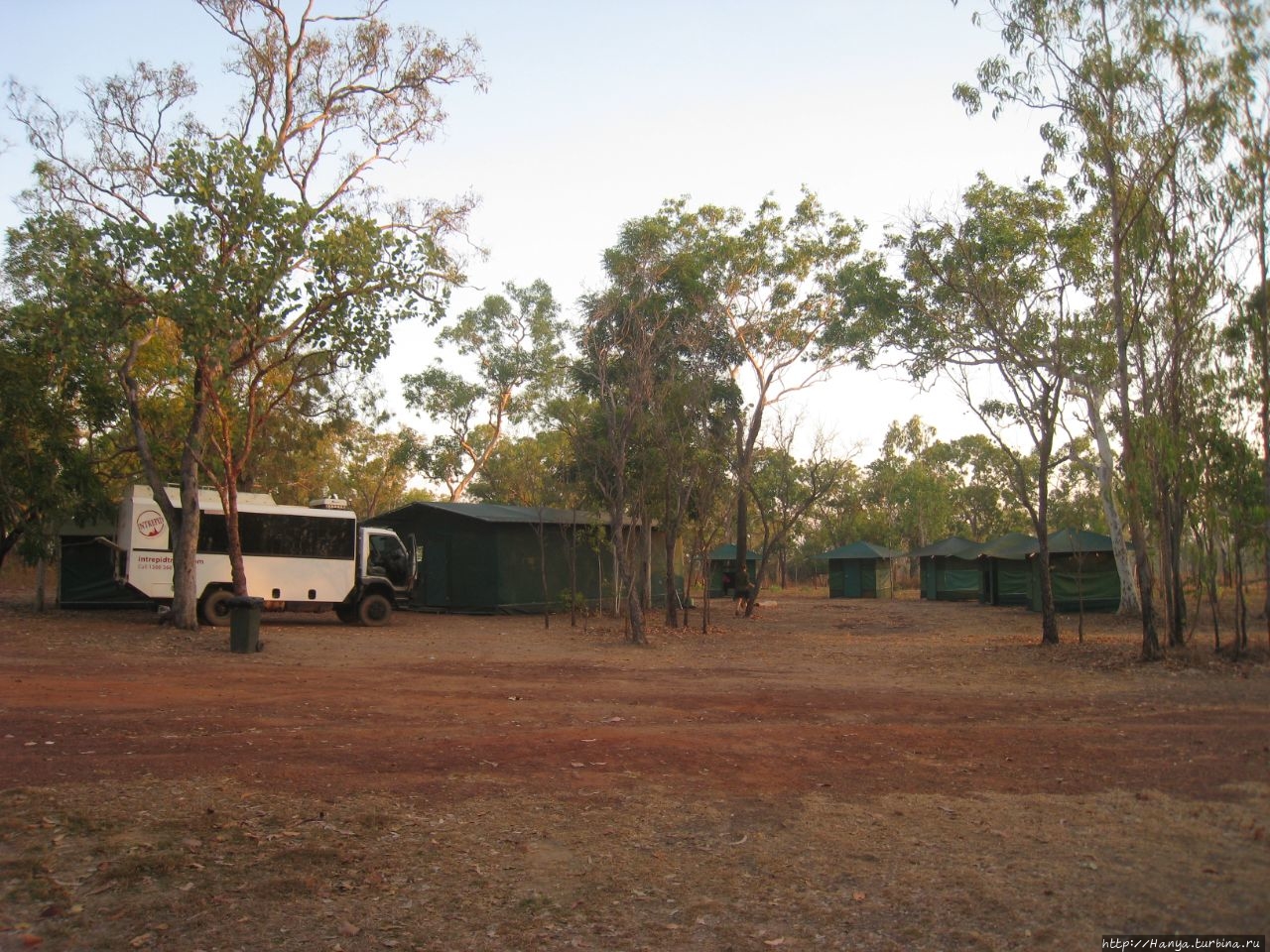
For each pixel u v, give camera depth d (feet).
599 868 20.58
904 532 232.53
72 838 21.93
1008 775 28.43
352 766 29.09
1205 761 29.91
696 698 43.52
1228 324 54.44
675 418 81.71
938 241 67.72
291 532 80.89
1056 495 170.40
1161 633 74.02
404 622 88.63
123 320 62.23
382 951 16.57
